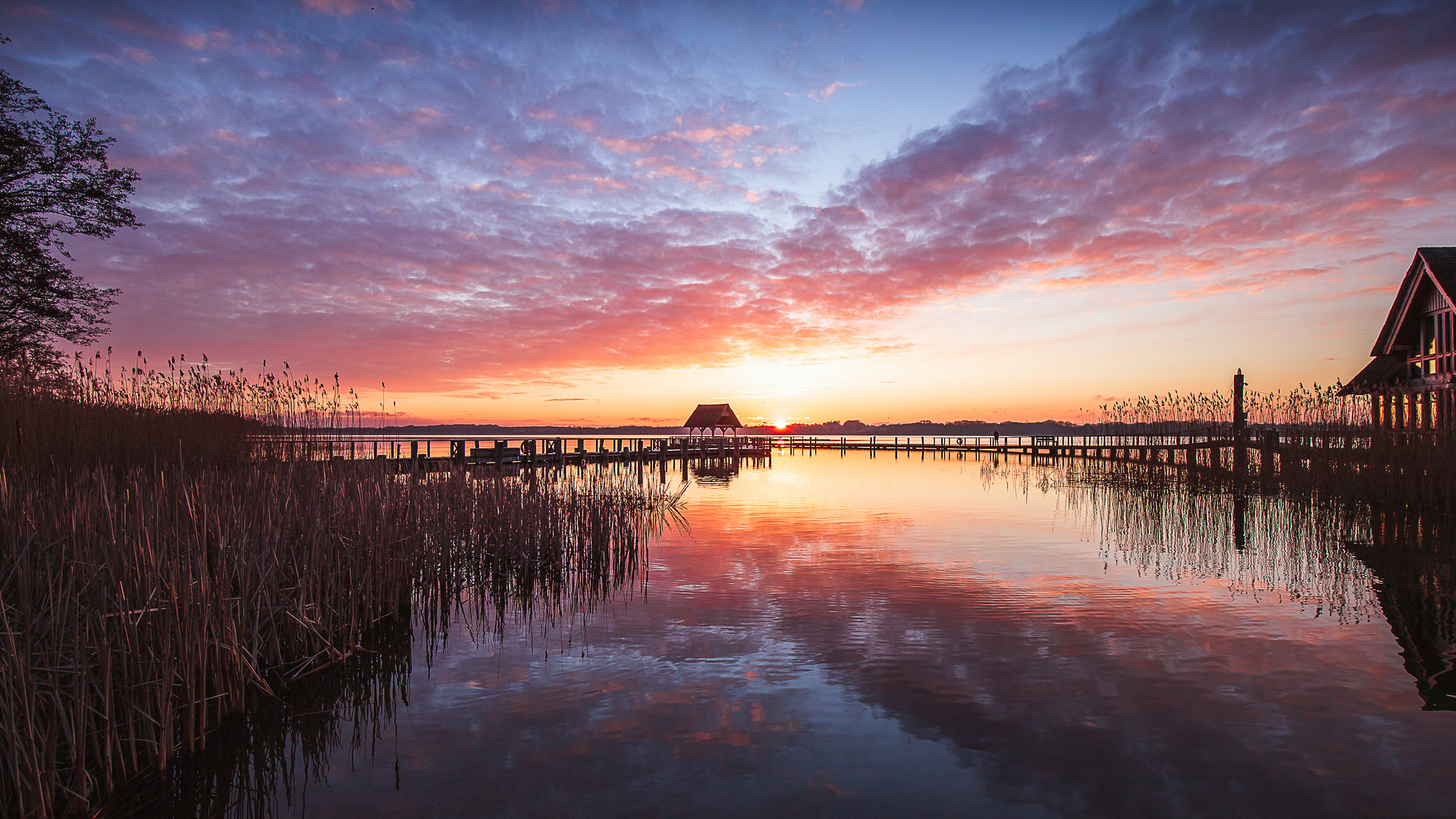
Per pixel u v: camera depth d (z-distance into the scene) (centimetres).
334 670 531
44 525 455
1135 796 347
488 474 1170
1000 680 498
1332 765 375
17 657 322
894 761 386
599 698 477
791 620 652
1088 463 2984
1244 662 528
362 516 651
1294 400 1439
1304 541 971
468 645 588
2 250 1235
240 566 479
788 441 6034
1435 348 1484
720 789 360
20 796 309
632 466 2938
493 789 363
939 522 1283
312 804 352
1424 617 634
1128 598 720
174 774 380
